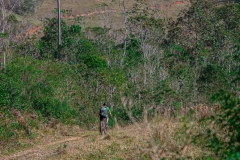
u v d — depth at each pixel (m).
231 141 16.25
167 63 98.19
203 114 26.34
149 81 86.12
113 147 29.59
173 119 29.02
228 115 16.81
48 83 59.19
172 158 20.27
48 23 118.75
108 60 97.94
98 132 51.19
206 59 97.75
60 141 46.53
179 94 74.31
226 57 91.50
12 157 38.44
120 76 78.19
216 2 120.06
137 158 25.28
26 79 56.94
